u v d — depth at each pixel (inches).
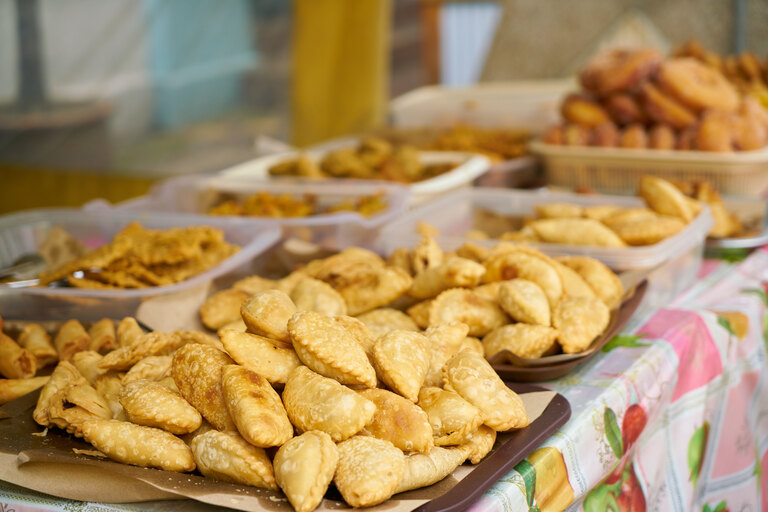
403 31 214.5
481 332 50.6
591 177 94.7
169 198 84.9
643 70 92.0
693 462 53.2
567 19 159.3
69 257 67.7
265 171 96.8
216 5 162.6
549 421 39.9
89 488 35.4
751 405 61.1
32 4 143.4
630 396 46.1
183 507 34.5
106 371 43.8
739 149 87.8
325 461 32.8
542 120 121.7
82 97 150.7
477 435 36.7
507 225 77.7
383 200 78.7
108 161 154.3
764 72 109.3
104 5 150.5
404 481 33.6
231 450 33.9
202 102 163.9
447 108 128.8
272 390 36.5
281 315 40.3
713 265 71.2
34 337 50.5
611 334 50.2
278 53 172.9
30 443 38.8
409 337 39.6
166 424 36.5
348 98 176.4
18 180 151.0
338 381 37.2
